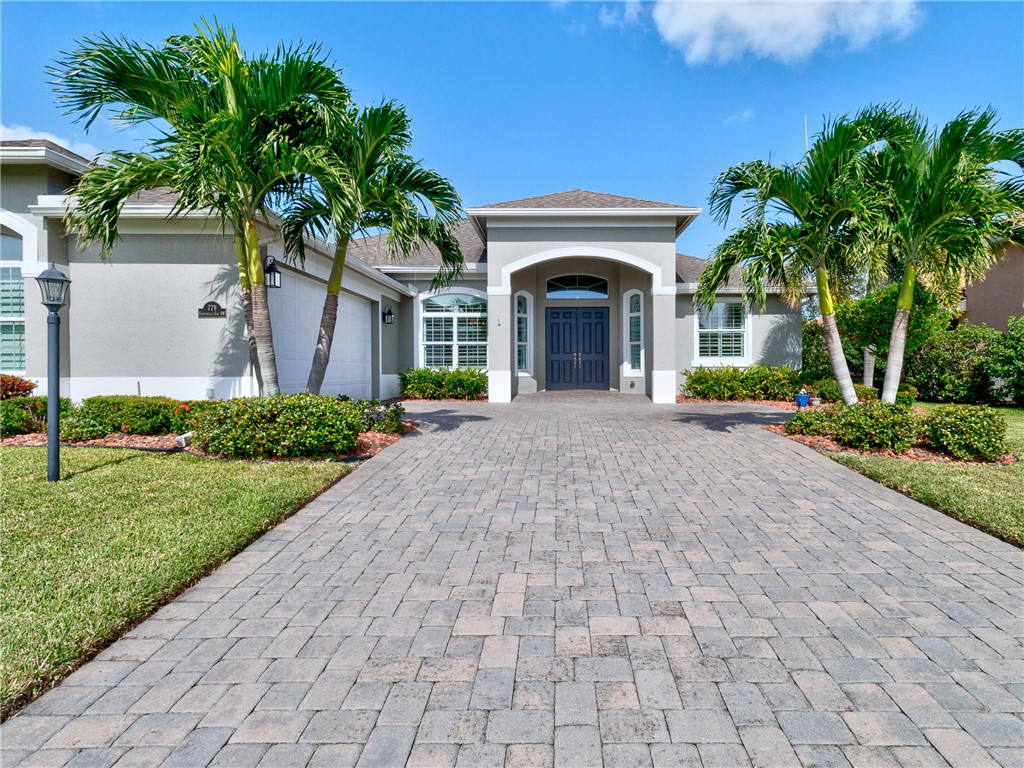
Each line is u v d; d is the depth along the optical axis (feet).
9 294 30.30
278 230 28.40
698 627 10.00
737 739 7.13
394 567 12.68
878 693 8.09
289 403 23.13
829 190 26.48
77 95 21.79
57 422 18.72
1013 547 13.88
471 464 22.81
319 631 9.87
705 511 16.83
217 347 29.09
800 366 52.16
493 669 8.68
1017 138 24.27
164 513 15.39
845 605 10.84
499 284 46.06
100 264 29.22
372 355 48.19
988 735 7.20
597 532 15.02
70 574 11.48
